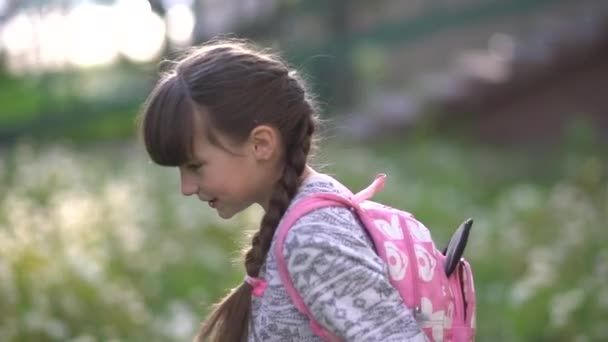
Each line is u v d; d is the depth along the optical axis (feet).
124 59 54.70
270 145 11.81
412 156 51.90
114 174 45.80
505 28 65.57
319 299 11.21
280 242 11.52
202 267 31.78
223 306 12.82
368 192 12.51
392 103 60.08
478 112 60.80
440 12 60.49
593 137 53.21
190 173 11.98
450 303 12.18
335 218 11.56
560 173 49.44
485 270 33.71
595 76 60.39
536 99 60.80
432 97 59.77
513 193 43.80
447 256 12.51
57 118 57.36
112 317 25.49
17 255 26.94
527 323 27.78
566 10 62.59
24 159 47.73
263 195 12.08
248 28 55.93
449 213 40.22
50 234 32.73
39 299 25.05
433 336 11.87
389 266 11.71
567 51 59.88
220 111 11.63
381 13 62.54
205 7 50.78
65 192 40.22
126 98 56.59
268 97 11.81
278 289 11.62
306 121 12.12
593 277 27.99
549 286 28.07
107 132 58.65
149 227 34.63
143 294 29.66
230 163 11.76
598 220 34.78
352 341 11.11
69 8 52.65
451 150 54.39
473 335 12.66
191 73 11.81
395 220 12.20
